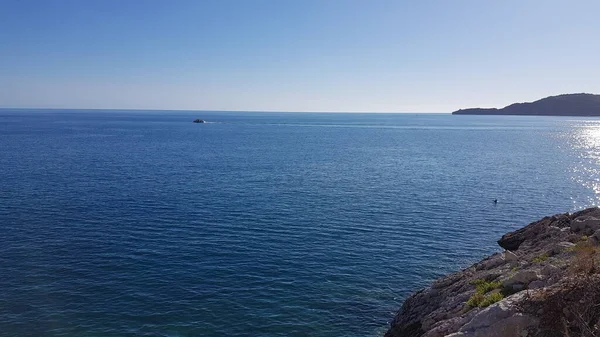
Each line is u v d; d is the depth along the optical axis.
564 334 15.33
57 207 48.72
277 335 23.95
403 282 30.86
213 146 125.81
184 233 40.50
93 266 32.22
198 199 54.25
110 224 42.78
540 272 19.91
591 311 15.53
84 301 26.89
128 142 133.12
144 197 54.69
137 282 29.70
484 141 156.38
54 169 74.62
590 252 19.23
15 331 23.52
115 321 24.75
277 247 37.25
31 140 130.12
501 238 38.28
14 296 27.27
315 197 57.12
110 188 59.84
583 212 32.31
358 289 29.55
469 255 36.50
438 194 60.94
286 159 97.19
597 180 74.00
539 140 159.50
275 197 56.50
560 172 82.81
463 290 23.00
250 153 108.44
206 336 23.64
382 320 25.75
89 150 106.50
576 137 173.25
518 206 54.72
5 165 77.38
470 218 48.50
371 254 36.22
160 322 24.81
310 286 29.80
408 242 39.56
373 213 49.41
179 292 28.39
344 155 107.62
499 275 22.88
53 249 35.56
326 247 37.59
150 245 37.06
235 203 52.56
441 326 19.72
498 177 76.50
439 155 110.31
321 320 25.55
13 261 32.81
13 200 51.38
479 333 16.77
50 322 24.45
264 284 29.89
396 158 102.62
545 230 32.72
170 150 111.94
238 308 26.56
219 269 32.22
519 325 16.34
